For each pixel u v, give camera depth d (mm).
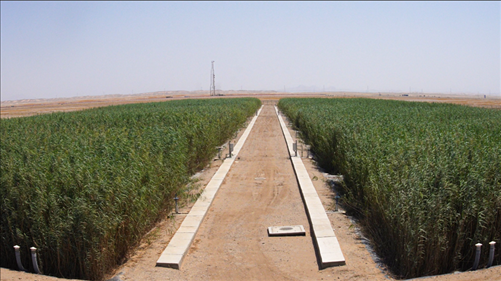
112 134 15945
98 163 10758
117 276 8203
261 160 20891
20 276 8250
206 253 9250
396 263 8094
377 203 9406
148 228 10719
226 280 7922
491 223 8344
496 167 9336
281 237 10172
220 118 27062
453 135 13750
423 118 22484
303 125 29906
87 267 8312
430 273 7996
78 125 21703
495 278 7277
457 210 8469
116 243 8898
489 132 15125
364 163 11641
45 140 15391
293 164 18922
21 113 69625
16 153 12711
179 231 10297
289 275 8070
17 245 9023
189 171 17000
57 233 8484
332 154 17016
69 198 8836
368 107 37281
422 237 7887
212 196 13484
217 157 21234
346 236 9906
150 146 13836
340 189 13977
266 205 12906
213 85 156750
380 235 9242
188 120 21672
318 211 11586
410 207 8039
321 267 8352
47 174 9781
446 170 8961
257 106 66375
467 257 8359
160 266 8523
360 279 7762
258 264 8633
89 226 8312
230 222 11344
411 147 11992
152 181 10805
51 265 8812
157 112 28828
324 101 56906
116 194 9062
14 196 9125
